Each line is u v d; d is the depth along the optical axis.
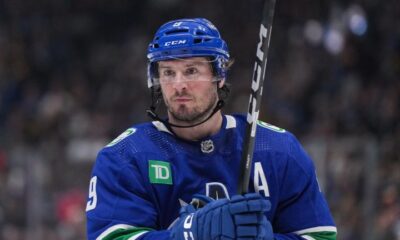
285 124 26.97
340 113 26.42
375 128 25.67
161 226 7.84
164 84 7.68
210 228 7.21
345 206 20.36
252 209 7.14
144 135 7.95
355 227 20.08
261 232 7.18
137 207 7.69
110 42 34.38
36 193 22.84
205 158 7.84
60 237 22.59
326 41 29.92
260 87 7.46
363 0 30.31
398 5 29.75
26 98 30.95
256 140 8.00
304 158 8.07
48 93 30.78
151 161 7.81
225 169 7.86
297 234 7.98
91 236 7.79
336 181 20.66
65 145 24.33
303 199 8.00
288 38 31.17
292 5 31.84
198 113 7.68
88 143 23.81
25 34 34.25
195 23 7.73
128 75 31.91
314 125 26.22
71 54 33.91
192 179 7.79
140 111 29.69
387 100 26.12
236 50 32.06
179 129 7.88
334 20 30.39
